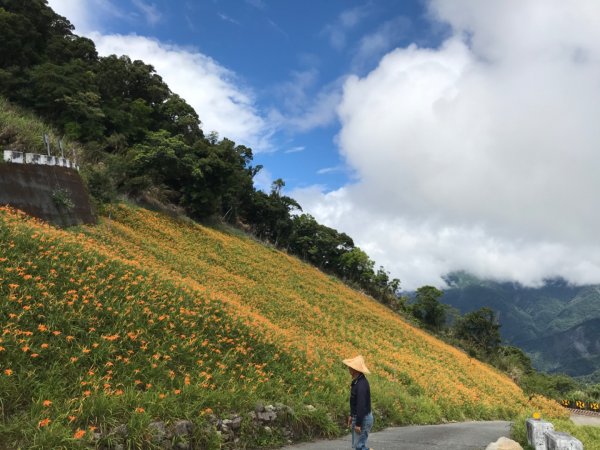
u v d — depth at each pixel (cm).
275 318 2364
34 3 4572
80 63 4744
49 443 529
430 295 7269
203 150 4619
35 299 868
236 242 4559
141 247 2509
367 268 7394
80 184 2477
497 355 6562
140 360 836
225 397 824
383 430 1193
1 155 1911
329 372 1422
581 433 1293
